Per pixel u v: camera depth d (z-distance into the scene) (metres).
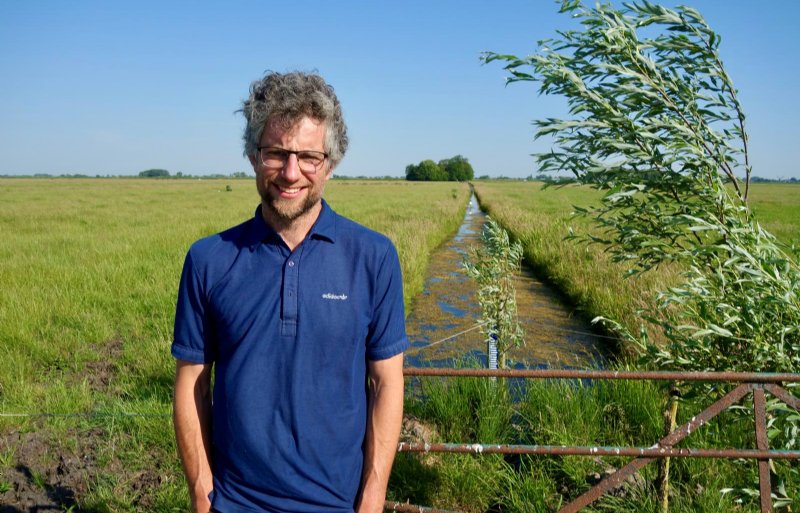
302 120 1.90
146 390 5.62
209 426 2.09
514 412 5.19
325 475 1.93
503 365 5.64
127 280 9.98
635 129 3.24
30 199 36.53
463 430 4.82
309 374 1.91
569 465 4.16
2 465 4.22
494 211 30.09
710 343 3.42
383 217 24.56
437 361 7.26
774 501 3.20
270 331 1.92
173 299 8.80
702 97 3.39
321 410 1.92
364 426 2.04
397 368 2.06
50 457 4.34
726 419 4.29
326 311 1.92
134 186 68.31
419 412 5.09
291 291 1.92
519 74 3.38
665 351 3.50
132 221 21.16
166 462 4.25
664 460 3.59
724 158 3.34
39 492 3.93
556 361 7.20
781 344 3.08
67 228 18.36
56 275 10.02
